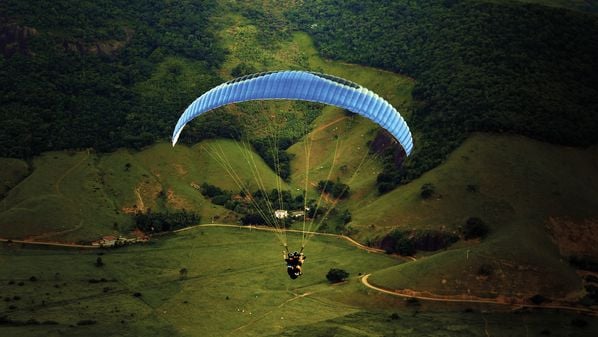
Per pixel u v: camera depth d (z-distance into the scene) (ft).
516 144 410.93
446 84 467.11
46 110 466.70
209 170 454.40
